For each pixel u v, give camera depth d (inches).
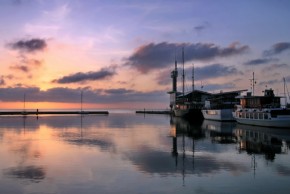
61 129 2591.0
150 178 911.7
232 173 968.9
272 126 2608.3
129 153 1330.0
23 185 840.3
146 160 1178.0
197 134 2142.0
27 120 4175.7
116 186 833.5
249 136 1988.2
